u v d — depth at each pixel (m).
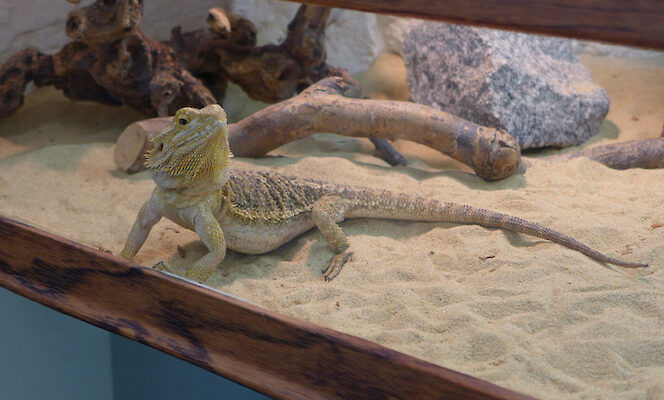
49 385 0.73
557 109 1.11
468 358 0.66
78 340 0.72
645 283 0.76
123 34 1.00
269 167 1.01
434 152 1.07
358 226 0.89
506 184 0.98
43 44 0.99
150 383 0.71
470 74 1.11
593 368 0.66
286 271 0.82
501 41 1.12
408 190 0.95
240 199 0.82
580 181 0.99
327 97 1.04
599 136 1.14
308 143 1.11
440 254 0.82
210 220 0.79
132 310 0.65
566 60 1.16
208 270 0.78
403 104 1.02
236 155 1.04
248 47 1.11
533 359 0.66
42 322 0.73
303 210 0.86
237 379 0.61
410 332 0.68
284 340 0.60
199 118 0.75
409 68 1.19
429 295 0.75
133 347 0.71
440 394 0.55
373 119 1.02
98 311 0.66
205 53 1.12
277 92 1.14
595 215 0.88
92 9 0.97
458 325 0.70
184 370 0.70
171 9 1.05
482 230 0.85
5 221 0.69
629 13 0.38
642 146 1.04
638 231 0.84
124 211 0.89
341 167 1.01
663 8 0.37
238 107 1.14
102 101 1.11
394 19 1.19
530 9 0.41
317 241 0.87
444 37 1.15
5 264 0.69
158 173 0.78
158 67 1.08
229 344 0.62
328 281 0.80
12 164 0.94
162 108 1.08
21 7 0.92
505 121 1.08
